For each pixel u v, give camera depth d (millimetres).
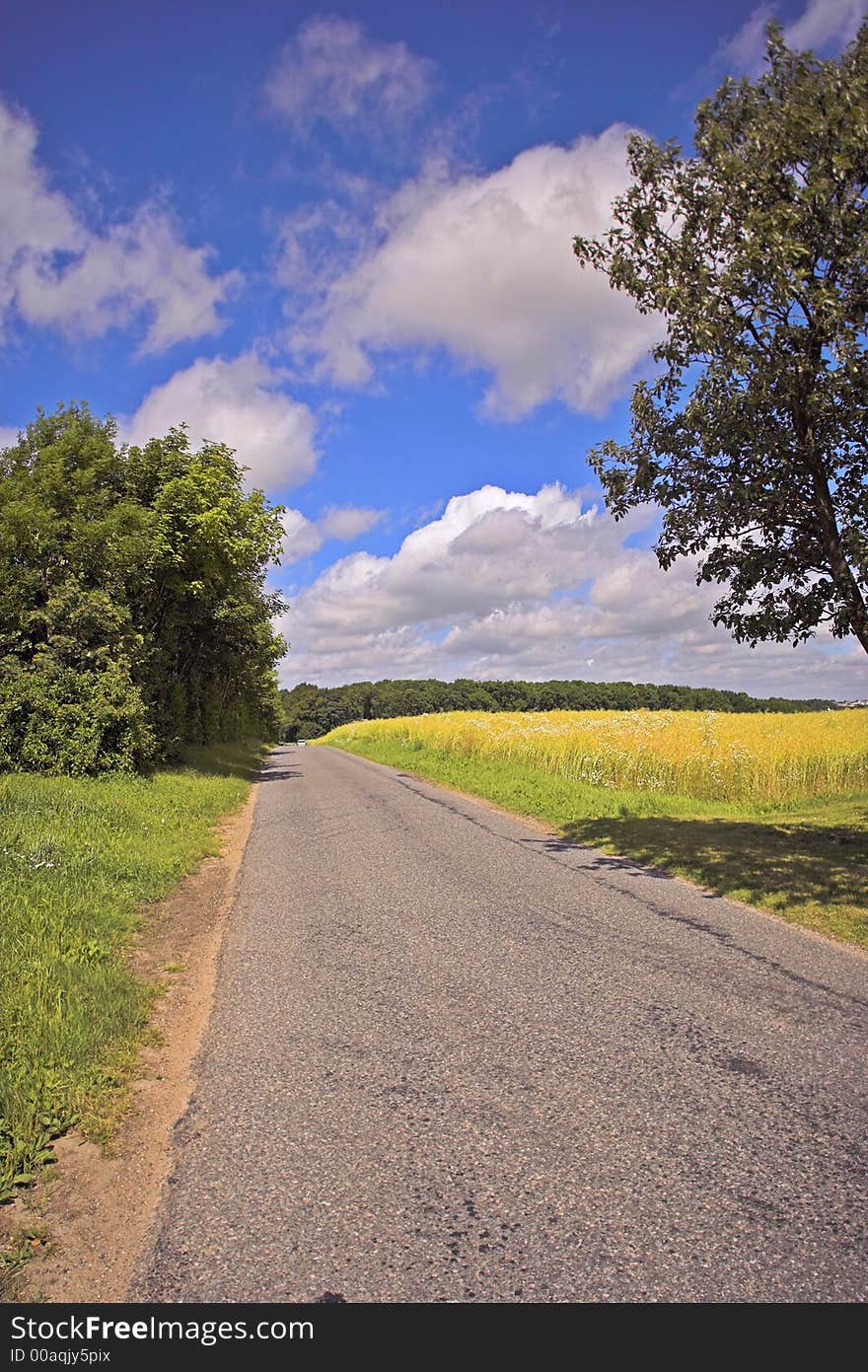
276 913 6988
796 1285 2379
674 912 6625
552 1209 2766
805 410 6902
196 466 20125
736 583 7891
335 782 20359
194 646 24859
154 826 10867
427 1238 2641
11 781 12773
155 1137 3365
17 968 5000
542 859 9055
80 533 15938
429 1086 3701
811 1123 3277
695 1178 2918
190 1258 2602
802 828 10633
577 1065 3855
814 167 6594
